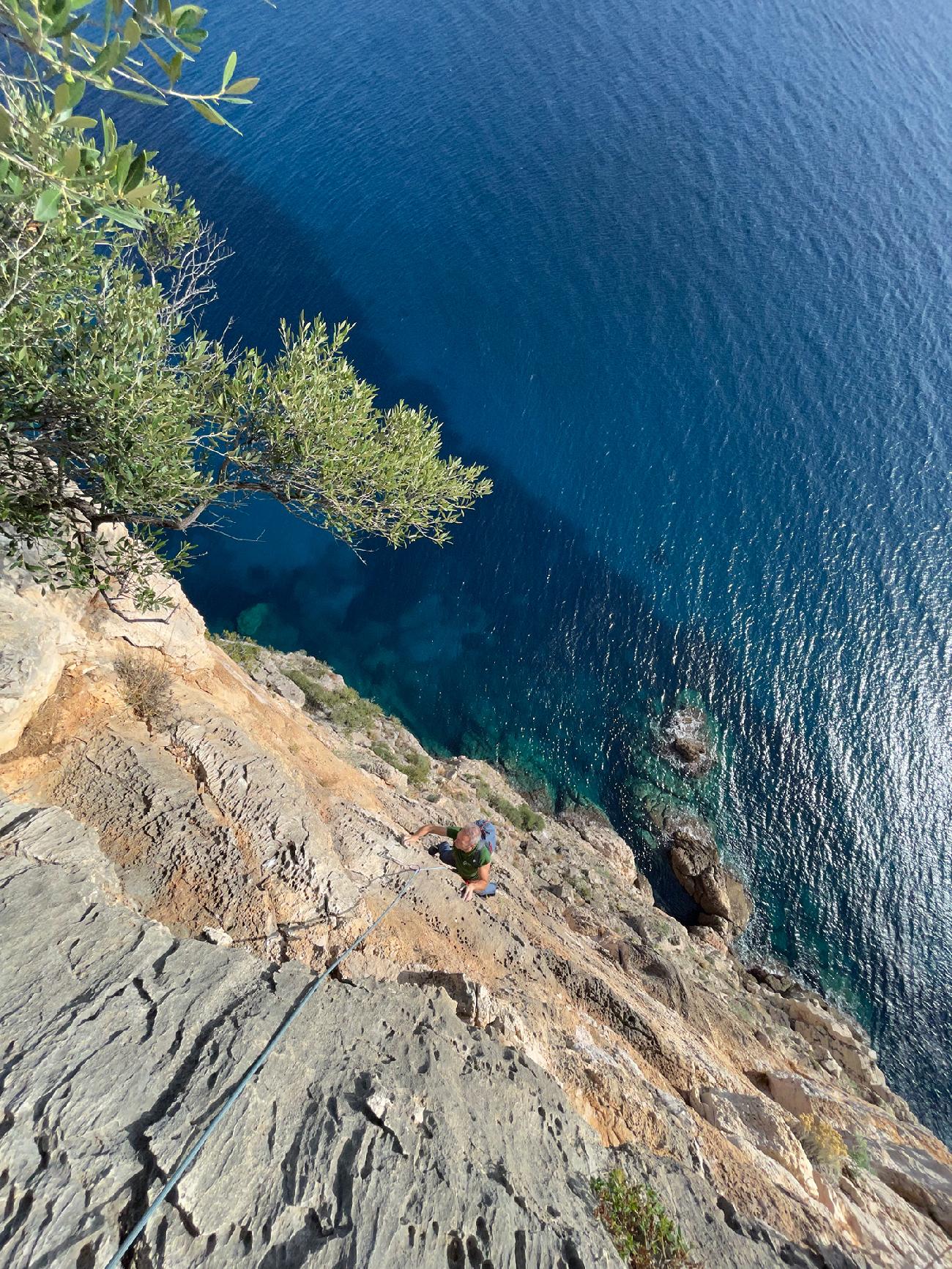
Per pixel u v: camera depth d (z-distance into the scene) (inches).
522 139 3481.8
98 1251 163.2
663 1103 440.1
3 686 400.5
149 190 160.7
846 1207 453.4
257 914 382.6
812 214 3299.7
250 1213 183.2
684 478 2319.1
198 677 599.8
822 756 1715.1
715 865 1469.0
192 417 453.4
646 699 1786.4
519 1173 244.5
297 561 1792.6
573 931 807.7
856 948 1416.1
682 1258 251.3
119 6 129.6
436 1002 328.8
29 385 329.1
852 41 4352.9
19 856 283.1
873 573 2095.2
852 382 2635.3
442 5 4261.8
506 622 1852.9
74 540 415.2
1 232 296.5
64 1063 199.8
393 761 1149.7
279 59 3550.7
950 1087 1263.5
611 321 2721.5
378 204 2933.1
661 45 4252.0
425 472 520.1
